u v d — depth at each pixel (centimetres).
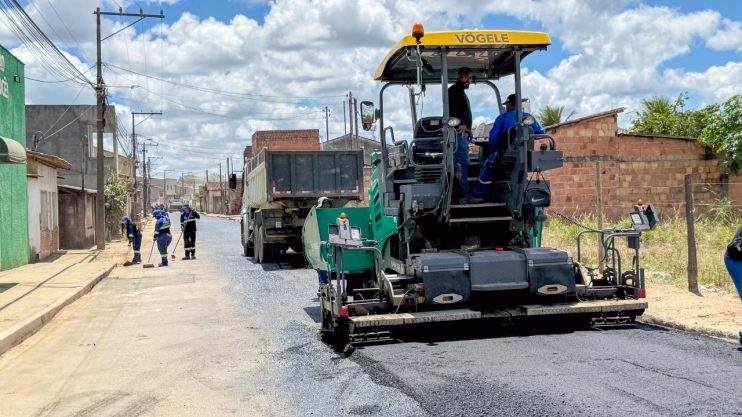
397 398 602
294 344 880
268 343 895
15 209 2055
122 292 1555
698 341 762
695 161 2450
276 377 719
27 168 2277
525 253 817
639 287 857
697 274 1147
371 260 1017
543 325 870
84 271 1908
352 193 2027
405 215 862
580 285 856
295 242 2048
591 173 2402
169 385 713
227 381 715
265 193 1984
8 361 884
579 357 702
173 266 2114
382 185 930
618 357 695
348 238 804
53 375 792
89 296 1509
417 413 558
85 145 4566
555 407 545
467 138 873
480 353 740
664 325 863
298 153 1984
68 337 1032
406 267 846
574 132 2400
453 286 795
